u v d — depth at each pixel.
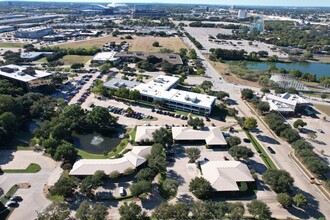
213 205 82.12
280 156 119.75
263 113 161.12
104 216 78.00
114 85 184.00
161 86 183.50
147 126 135.50
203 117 154.50
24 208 85.50
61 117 132.88
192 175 104.38
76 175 97.50
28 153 113.88
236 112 160.12
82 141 127.44
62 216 76.44
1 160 108.38
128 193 93.62
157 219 81.06
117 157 112.06
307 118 160.50
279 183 94.19
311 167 104.94
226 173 98.69
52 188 88.06
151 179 96.44
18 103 140.25
